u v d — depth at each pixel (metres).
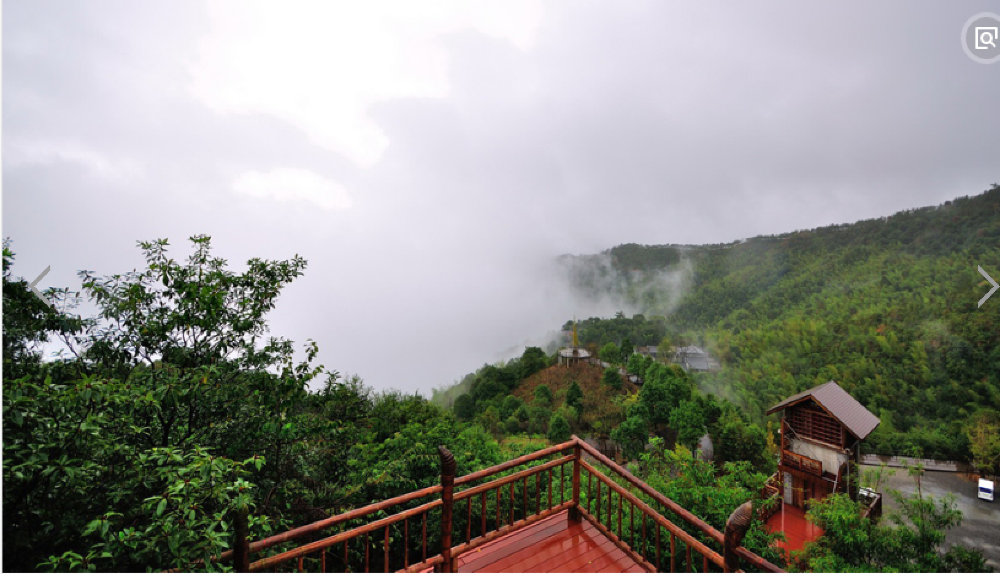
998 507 23.70
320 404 6.78
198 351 5.30
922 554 8.92
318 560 6.07
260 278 5.99
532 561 4.08
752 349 76.38
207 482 3.24
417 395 16.48
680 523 7.52
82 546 3.51
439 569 3.82
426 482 8.45
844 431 15.05
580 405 55.41
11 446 2.88
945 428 38.09
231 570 3.06
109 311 4.71
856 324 67.19
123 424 4.30
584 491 9.09
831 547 9.15
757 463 33.34
